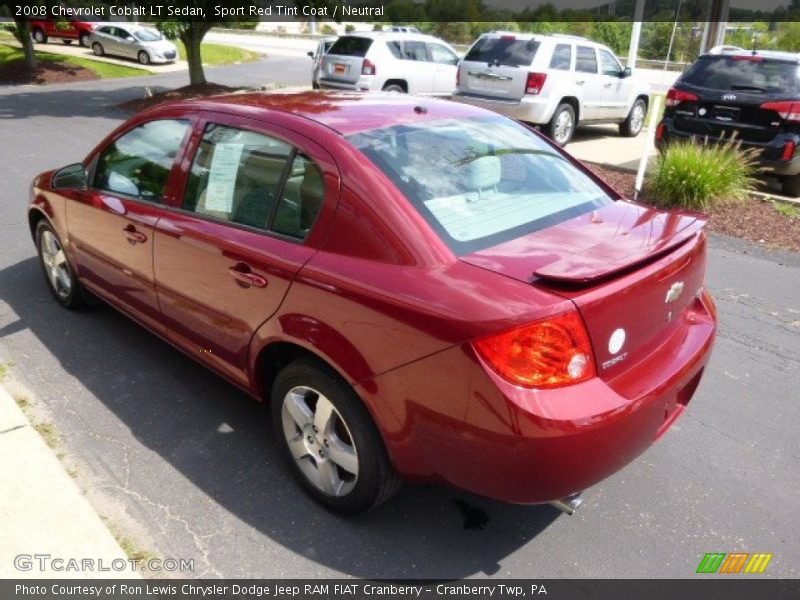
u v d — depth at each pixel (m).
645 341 2.66
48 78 21.48
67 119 14.14
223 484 3.16
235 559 2.73
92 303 4.88
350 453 2.80
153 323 3.87
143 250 3.66
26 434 3.36
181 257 3.38
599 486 3.23
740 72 8.30
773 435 3.67
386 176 2.76
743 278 5.90
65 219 4.41
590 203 3.21
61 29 28.52
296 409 2.95
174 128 3.66
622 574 2.71
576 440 2.27
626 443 2.45
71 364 4.16
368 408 2.59
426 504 3.07
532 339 2.24
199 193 3.41
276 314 2.88
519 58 11.12
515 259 2.53
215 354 3.41
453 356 2.32
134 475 3.20
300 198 2.92
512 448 2.27
